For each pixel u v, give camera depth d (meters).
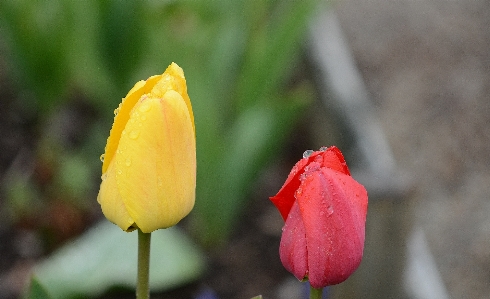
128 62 0.81
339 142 0.92
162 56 0.87
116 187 0.44
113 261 0.73
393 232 0.65
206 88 0.80
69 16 0.88
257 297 0.46
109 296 0.77
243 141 0.84
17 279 0.87
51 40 0.88
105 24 0.77
